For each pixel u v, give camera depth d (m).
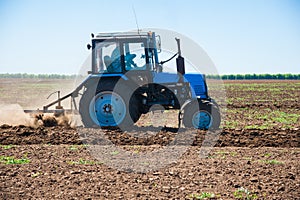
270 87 47.94
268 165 9.22
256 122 16.83
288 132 13.53
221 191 7.44
